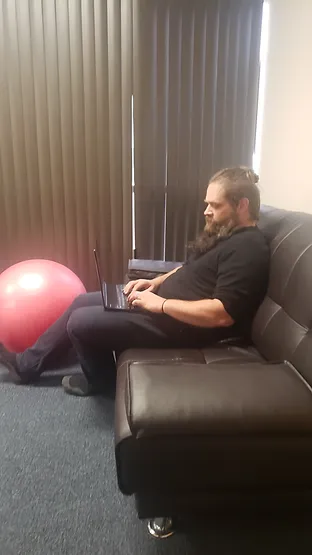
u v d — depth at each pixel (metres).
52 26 2.45
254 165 2.74
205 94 2.59
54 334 1.94
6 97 2.54
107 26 2.46
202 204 2.76
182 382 1.11
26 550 1.20
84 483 1.43
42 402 1.88
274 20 2.41
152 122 2.62
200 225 2.79
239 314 1.52
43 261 2.39
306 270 1.29
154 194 2.74
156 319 1.68
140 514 1.14
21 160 2.64
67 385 1.95
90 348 1.74
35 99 2.56
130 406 1.04
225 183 1.63
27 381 2.02
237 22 2.50
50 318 2.16
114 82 2.54
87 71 2.52
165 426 1.00
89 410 1.83
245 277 1.51
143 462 1.04
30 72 2.51
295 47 2.15
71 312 1.91
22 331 2.13
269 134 2.51
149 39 2.48
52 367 2.18
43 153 2.64
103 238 2.80
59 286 2.21
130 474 1.06
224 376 1.15
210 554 1.20
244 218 1.65
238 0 2.47
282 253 1.47
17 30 2.45
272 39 2.44
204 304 1.53
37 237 2.78
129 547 1.21
